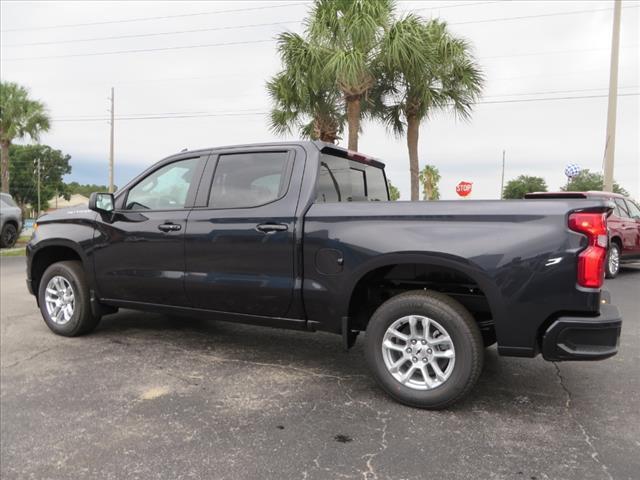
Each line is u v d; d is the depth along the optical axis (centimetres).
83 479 251
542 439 292
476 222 321
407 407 337
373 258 341
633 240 1003
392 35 1109
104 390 365
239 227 395
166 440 290
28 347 469
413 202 344
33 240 514
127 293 458
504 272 309
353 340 383
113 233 459
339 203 368
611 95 1515
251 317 401
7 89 2391
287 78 1224
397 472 256
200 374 399
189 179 438
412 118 1284
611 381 388
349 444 285
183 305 430
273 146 409
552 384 381
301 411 330
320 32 1116
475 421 316
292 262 374
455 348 321
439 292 353
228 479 250
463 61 1262
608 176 1523
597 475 253
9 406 337
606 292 335
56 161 7900
